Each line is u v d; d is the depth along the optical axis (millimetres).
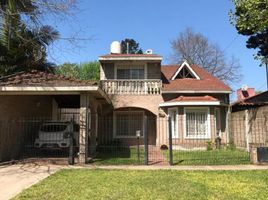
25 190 9945
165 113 26234
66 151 18516
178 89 26344
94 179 11609
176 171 13484
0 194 9672
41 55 24703
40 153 18812
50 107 23516
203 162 16203
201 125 24922
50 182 11078
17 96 18469
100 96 19484
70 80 16531
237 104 27312
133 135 27156
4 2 16625
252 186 10555
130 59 27609
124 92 27062
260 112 20547
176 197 9102
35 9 16125
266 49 23891
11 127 17672
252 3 17453
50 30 18266
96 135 23266
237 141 23578
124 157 18453
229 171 13492
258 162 15539
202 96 26625
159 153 21094
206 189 10070
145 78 28172
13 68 25047
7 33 19141
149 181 11250
